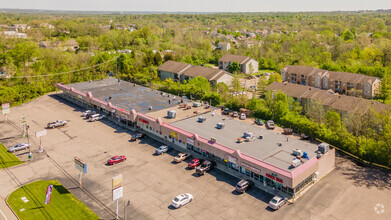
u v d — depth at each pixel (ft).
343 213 173.37
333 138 257.34
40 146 248.52
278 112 315.78
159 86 432.25
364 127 260.83
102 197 188.96
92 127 302.66
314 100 343.46
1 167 225.15
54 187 199.21
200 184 203.51
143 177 211.82
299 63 568.00
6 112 319.06
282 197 182.19
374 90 403.54
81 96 358.64
